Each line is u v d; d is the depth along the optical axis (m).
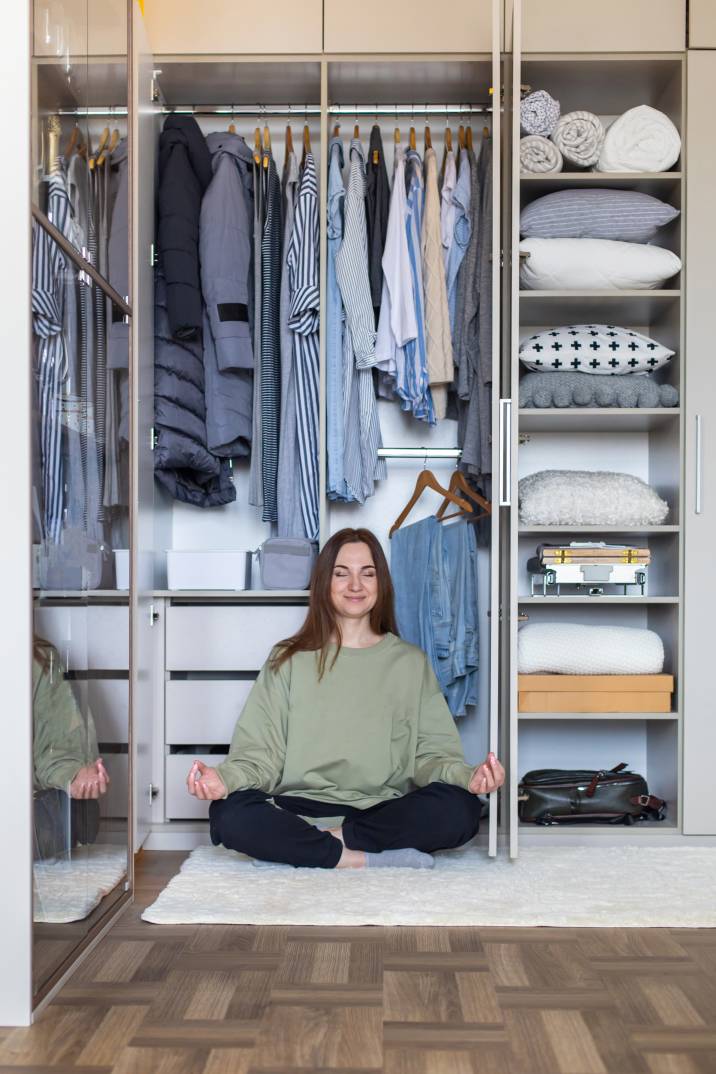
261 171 3.41
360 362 3.29
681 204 3.24
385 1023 1.80
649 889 2.59
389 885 2.58
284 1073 1.62
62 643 2.07
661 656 3.25
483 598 3.60
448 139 3.43
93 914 2.24
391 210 3.32
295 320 3.29
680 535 3.20
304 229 3.28
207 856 2.92
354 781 2.92
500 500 2.80
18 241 1.86
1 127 1.87
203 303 3.33
